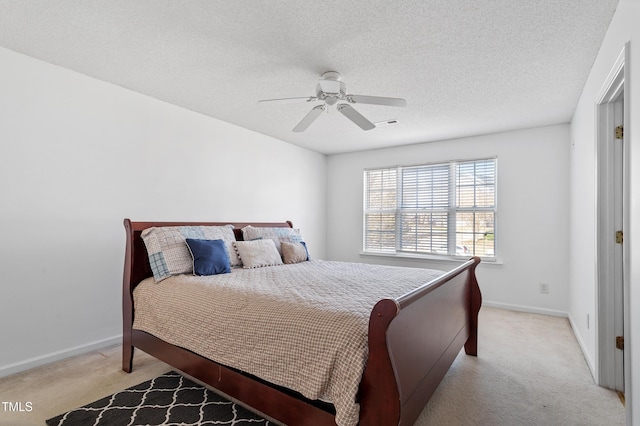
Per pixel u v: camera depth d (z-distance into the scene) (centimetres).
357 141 464
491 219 418
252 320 168
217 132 373
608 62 196
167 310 210
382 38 209
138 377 226
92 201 273
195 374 192
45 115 247
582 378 228
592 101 242
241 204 401
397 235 487
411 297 145
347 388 131
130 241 244
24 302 237
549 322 353
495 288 413
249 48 224
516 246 402
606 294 216
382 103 245
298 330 151
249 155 412
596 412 187
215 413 184
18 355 233
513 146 405
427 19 190
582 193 286
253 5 180
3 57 229
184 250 257
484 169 424
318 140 460
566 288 374
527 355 267
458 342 237
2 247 227
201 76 267
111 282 284
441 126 388
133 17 192
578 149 308
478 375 232
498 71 251
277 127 402
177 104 330
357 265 316
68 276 259
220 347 178
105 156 281
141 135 305
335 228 542
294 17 190
